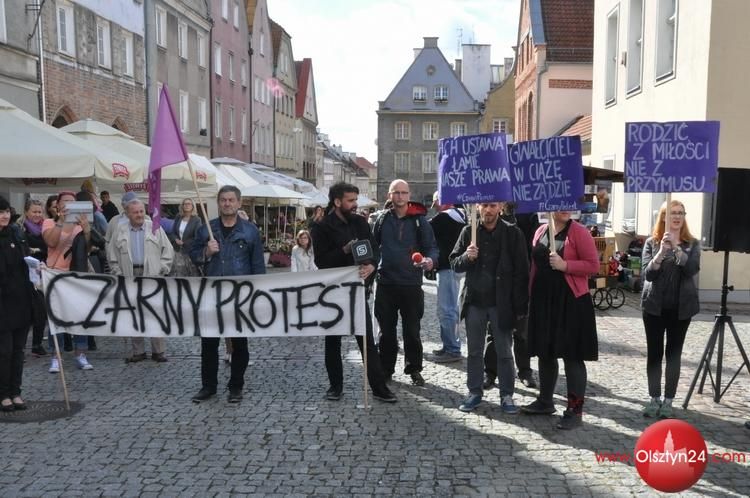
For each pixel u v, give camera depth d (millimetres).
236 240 6688
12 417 6039
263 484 4656
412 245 6969
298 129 59938
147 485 4641
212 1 35250
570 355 5699
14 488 4586
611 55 19047
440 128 68688
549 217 5805
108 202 13602
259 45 45844
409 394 6801
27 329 6359
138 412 6184
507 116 53969
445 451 5250
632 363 8148
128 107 23844
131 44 24156
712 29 12703
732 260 12953
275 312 6484
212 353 6578
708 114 12820
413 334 7012
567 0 27594
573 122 25969
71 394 6773
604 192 16484
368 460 5070
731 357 8469
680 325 6039
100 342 9445
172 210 20484
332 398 6520
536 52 26328
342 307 6398
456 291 8242
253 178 21984
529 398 6723
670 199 6035
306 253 12586
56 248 7883
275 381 7266
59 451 5242
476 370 6293
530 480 4723
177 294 6555
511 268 6094
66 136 9977
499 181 5957
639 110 16422
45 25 17875
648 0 15867
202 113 33500
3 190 14352
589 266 5680
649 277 5992
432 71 68625
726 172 6430
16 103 16375
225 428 5758
